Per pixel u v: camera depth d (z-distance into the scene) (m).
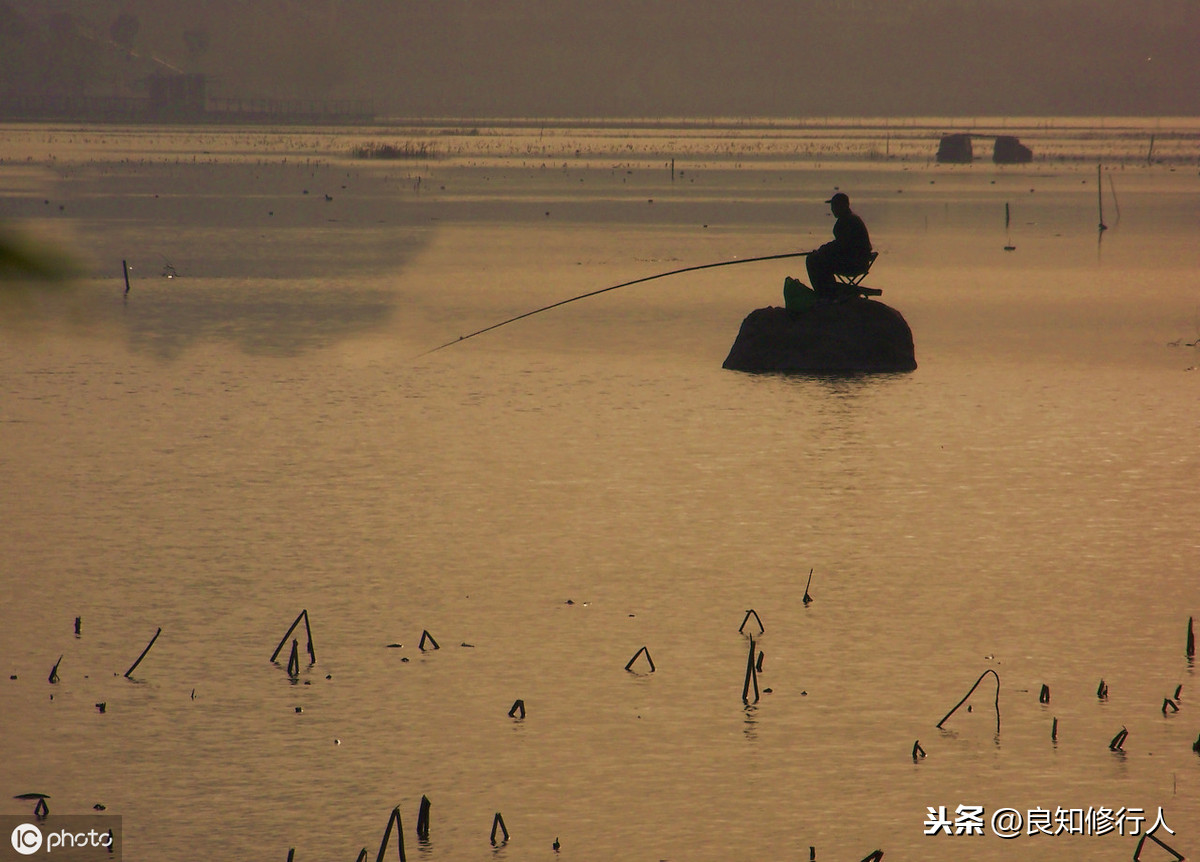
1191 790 38.28
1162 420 85.81
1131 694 44.72
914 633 50.03
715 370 102.75
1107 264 178.88
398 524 63.25
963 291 152.12
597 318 130.50
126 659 47.34
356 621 51.03
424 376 100.00
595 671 46.53
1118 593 54.22
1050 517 64.62
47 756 40.19
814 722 42.56
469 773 39.25
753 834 35.91
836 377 100.06
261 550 59.28
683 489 69.50
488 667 46.81
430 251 191.75
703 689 45.00
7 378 97.50
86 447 77.56
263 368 102.69
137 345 111.50
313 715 42.97
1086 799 37.84
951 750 40.69
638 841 35.53
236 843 35.38
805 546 60.28
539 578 56.00
